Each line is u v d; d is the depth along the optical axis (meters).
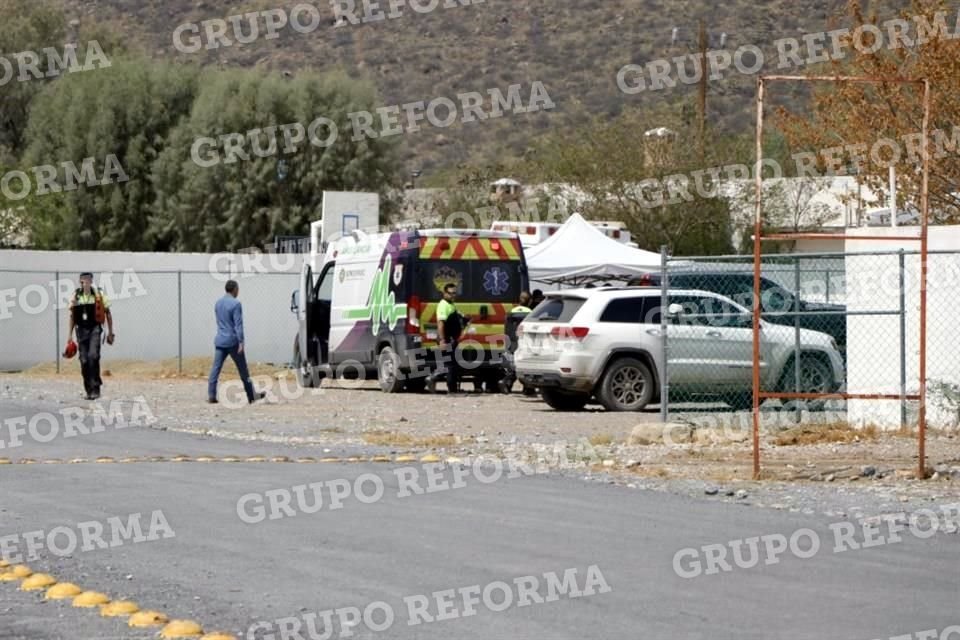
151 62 196.12
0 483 44.22
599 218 143.88
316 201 173.50
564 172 145.88
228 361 113.19
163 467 48.47
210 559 32.31
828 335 70.56
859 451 53.22
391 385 86.25
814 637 25.12
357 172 173.50
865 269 60.91
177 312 118.62
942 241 58.81
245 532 35.75
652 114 154.00
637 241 143.00
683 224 142.50
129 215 180.00
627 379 71.38
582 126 165.62
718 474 47.53
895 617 26.62
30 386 91.69
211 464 49.41
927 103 44.28
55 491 42.50
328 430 62.75
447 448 55.25
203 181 173.12
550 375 71.12
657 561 31.94
